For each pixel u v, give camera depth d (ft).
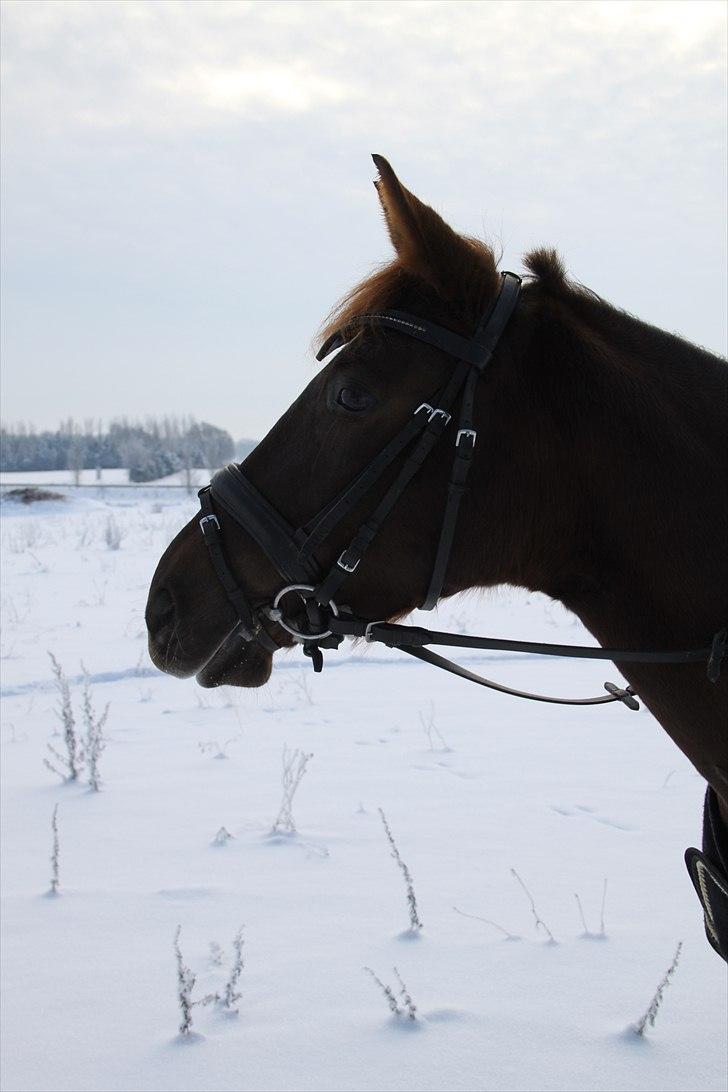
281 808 16.01
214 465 316.40
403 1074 9.02
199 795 17.35
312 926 12.05
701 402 6.58
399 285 6.79
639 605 6.52
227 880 13.51
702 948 11.31
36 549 72.95
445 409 6.47
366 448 6.62
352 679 27.71
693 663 6.36
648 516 6.37
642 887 13.06
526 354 6.60
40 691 26.61
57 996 10.50
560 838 14.93
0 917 12.42
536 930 11.82
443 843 14.78
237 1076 9.04
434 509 6.54
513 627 35.19
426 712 23.65
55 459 402.11
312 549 6.68
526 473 6.51
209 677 7.32
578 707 23.80
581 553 6.64
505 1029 9.71
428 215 6.50
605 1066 9.09
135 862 14.21
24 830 15.67
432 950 11.36
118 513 125.49
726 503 6.33
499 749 20.13
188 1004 9.67
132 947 11.59
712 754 6.49
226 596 7.08
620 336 6.89
